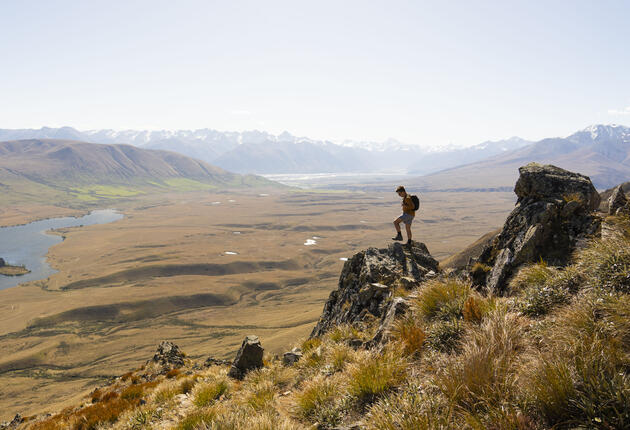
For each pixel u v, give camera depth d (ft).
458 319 23.15
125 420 46.47
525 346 16.71
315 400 23.56
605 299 15.94
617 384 11.50
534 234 32.65
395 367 21.06
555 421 12.28
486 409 13.46
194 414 29.07
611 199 33.96
